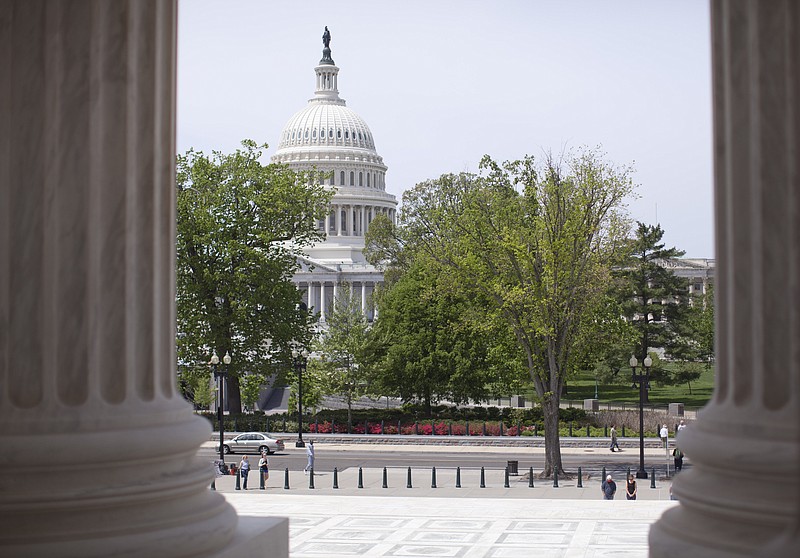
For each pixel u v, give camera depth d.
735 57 8.54
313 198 87.38
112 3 9.45
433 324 91.19
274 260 83.12
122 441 9.02
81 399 9.09
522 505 31.89
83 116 9.23
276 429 84.06
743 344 8.41
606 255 57.78
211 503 10.01
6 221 9.16
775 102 8.18
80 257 9.15
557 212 55.62
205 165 84.06
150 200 9.67
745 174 8.45
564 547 22.89
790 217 8.06
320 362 90.50
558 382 55.31
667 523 8.91
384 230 146.62
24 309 9.08
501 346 63.44
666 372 113.62
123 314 9.34
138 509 9.16
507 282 58.44
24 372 9.05
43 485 8.82
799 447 7.87
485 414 86.69
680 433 9.54
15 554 8.61
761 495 8.09
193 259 82.44
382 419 86.50
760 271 8.21
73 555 8.64
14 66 9.26
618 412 83.69
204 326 82.31
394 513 29.81
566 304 55.03
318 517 28.86
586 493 47.34
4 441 8.83
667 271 117.38
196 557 9.31
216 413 85.12
